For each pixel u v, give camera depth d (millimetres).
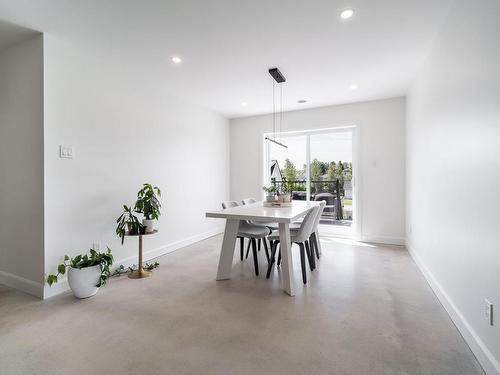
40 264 2500
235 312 2182
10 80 2695
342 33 2494
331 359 1604
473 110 1714
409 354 1647
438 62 2479
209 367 1541
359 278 2928
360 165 4664
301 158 5367
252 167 5617
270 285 2748
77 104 2764
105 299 2436
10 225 2725
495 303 1427
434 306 2277
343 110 4766
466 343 1756
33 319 2080
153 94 3750
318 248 3754
